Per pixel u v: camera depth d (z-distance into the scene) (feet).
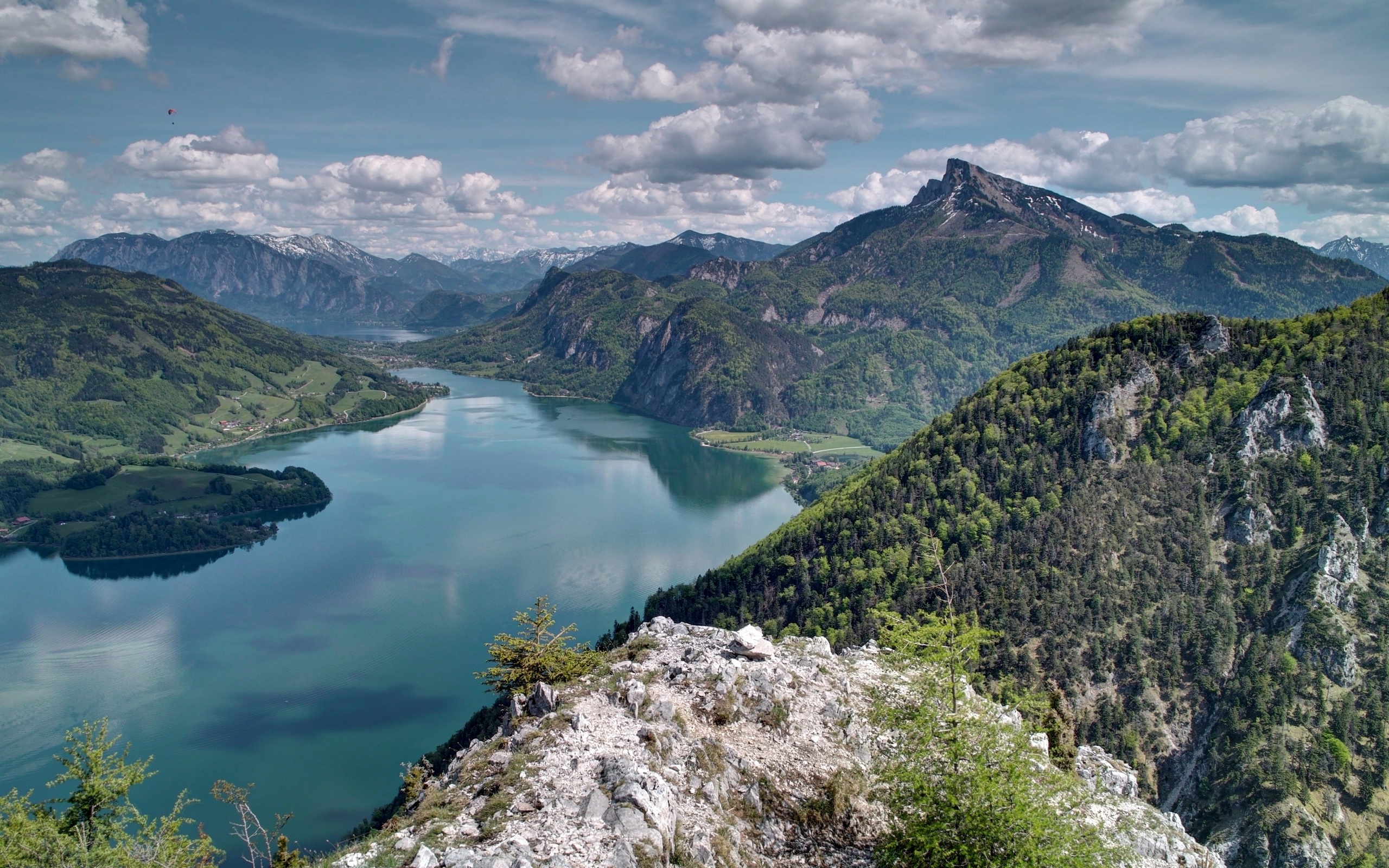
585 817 125.70
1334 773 430.20
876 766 160.04
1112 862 145.48
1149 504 614.34
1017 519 645.92
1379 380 611.06
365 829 407.85
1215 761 457.27
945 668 152.15
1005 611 556.51
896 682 194.29
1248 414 622.54
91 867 150.20
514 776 139.23
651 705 164.35
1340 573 514.27
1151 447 654.12
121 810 168.04
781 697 178.29
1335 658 478.18
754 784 151.74
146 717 562.25
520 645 189.67
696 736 160.15
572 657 191.42
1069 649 525.75
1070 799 144.25
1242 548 562.25
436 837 124.77
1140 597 549.13
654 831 122.83
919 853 130.82
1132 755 470.80
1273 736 451.53
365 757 509.76
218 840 430.61
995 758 137.90
